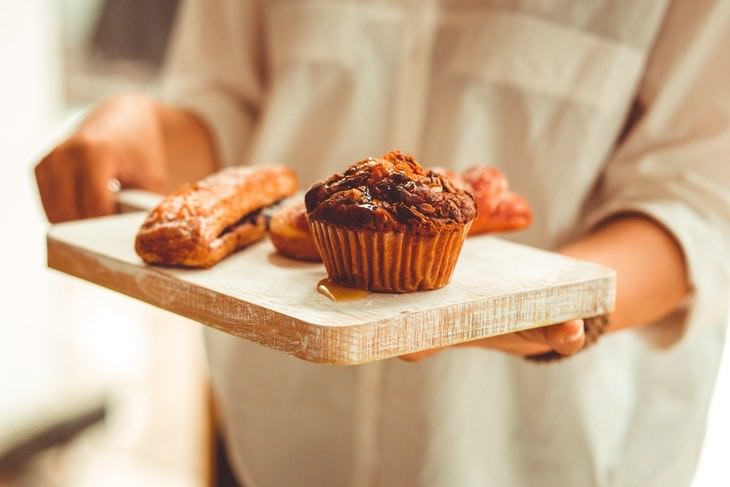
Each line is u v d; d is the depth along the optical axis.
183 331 2.32
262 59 1.05
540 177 0.88
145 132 0.88
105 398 1.93
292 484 0.98
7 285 1.84
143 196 0.83
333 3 0.94
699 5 0.82
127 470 1.75
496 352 0.89
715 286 0.80
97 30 2.30
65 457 1.79
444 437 0.90
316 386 0.95
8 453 1.70
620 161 0.87
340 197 0.63
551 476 0.91
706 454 1.11
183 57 1.07
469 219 0.63
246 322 0.62
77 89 2.34
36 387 1.92
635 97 0.89
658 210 0.80
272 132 0.96
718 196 0.81
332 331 0.58
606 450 0.90
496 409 0.90
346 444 0.95
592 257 0.77
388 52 0.93
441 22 0.91
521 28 0.87
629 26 0.85
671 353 0.92
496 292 0.63
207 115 1.00
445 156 0.90
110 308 2.40
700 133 0.84
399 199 0.62
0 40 1.70
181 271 0.67
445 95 0.90
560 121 0.87
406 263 0.62
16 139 1.79
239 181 0.73
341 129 0.95
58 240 0.72
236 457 1.00
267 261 0.69
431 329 0.61
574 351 0.66
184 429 1.91
